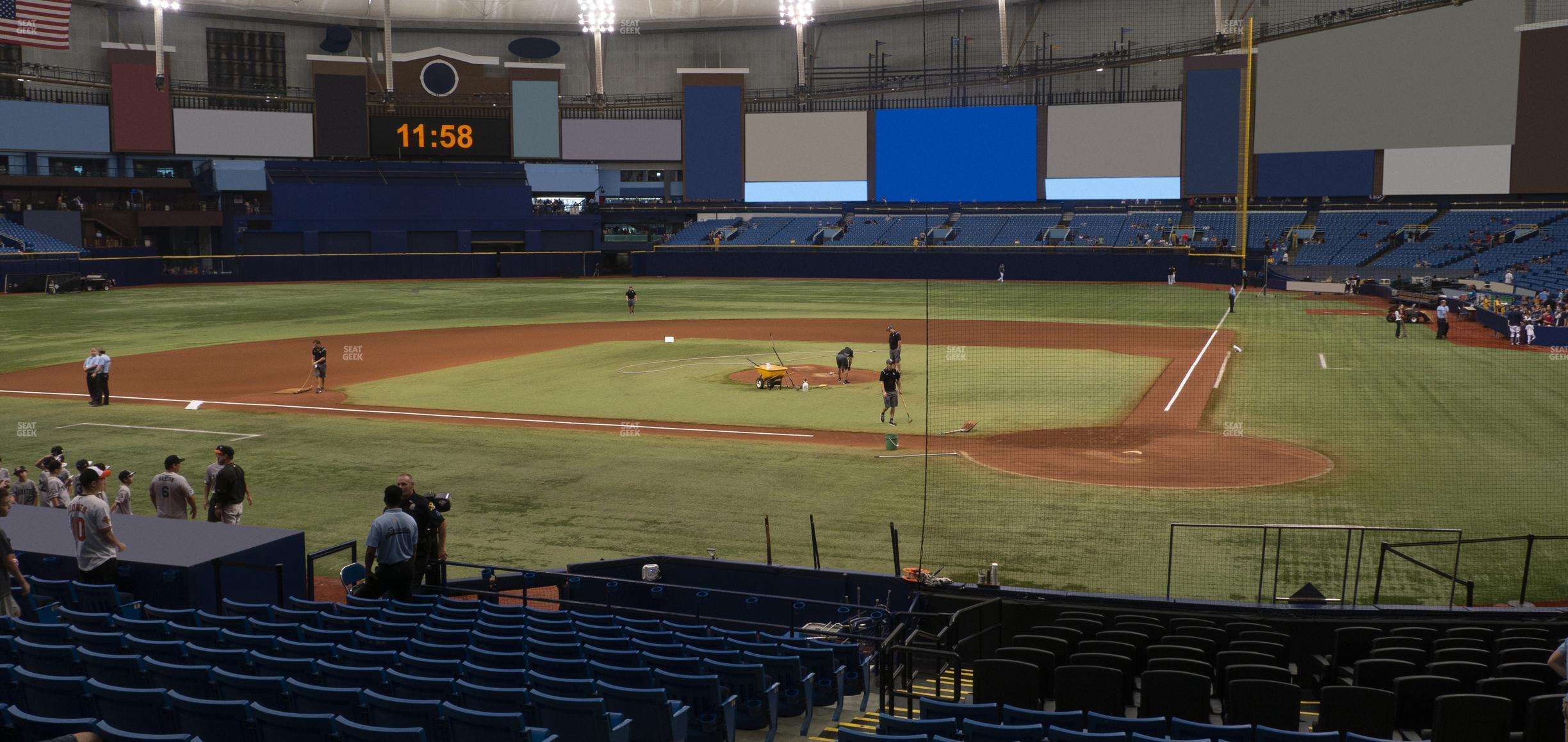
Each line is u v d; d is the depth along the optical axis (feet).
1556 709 29.94
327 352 147.13
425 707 28.71
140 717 29.43
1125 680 36.29
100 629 38.63
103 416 105.50
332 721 26.96
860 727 36.19
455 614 45.06
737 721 35.63
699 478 80.84
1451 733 29.60
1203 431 96.22
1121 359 141.69
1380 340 159.84
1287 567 60.44
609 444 92.32
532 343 162.91
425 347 157.89
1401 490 75.92
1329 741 27.86
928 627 48.14
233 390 121.49
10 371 134.41
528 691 29.81
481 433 97.09
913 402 110.83
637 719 31.42
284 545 47.52
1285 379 124.16
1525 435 93.35
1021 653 37.83
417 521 51.49
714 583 54.95
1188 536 66.08
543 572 55.77
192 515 61.62
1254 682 32.24
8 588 39.19
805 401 111.65
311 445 92.17
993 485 78.13
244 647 36.68
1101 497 74.90
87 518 43.01
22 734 26.00
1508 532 66.23
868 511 71.92
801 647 40.11
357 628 40.50
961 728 30.19
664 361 142.41
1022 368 133.39
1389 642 40.19
